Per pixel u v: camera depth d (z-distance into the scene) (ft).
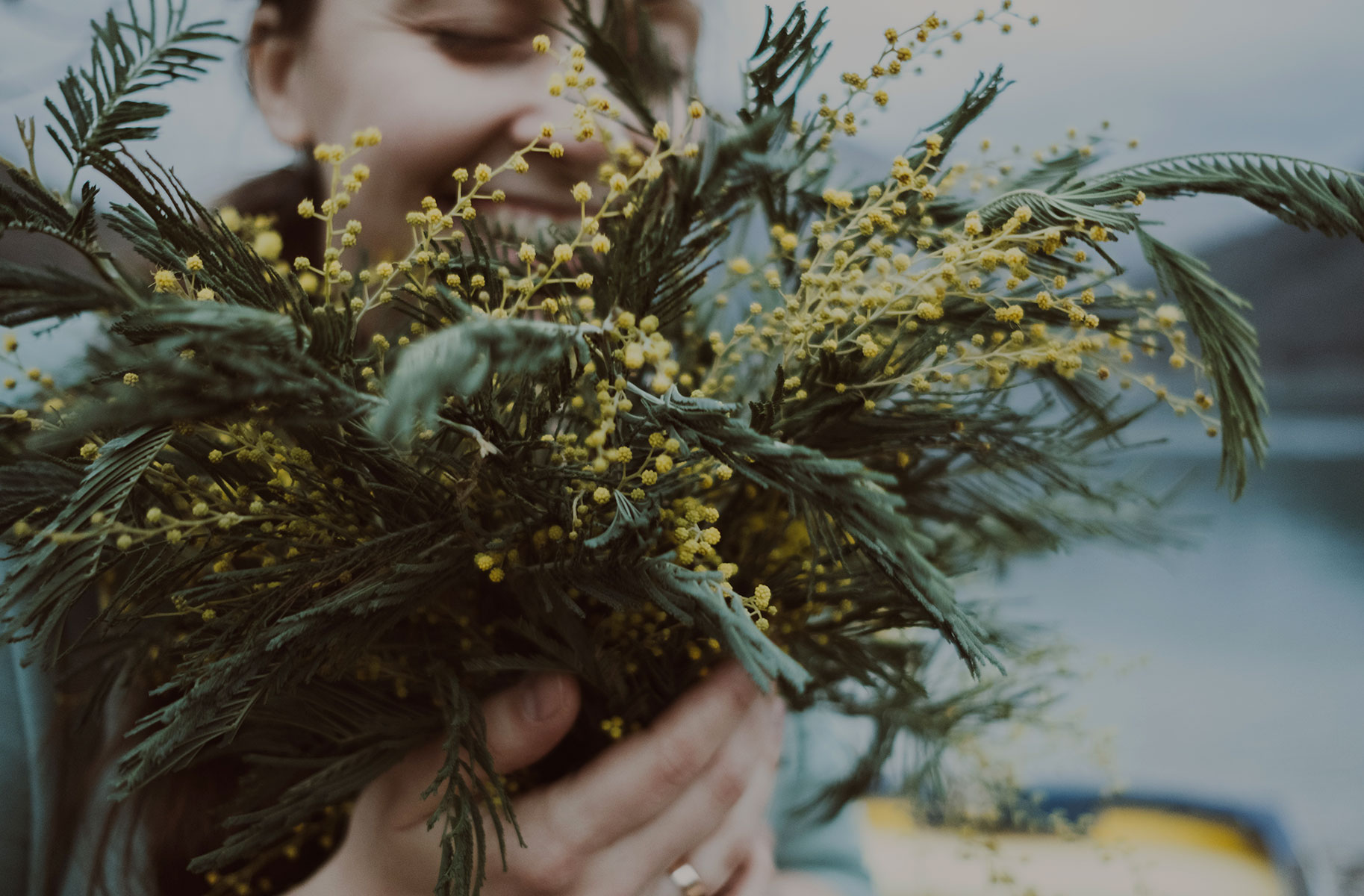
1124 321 1.51
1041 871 2.67
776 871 2.33
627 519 1.32
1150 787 3.20
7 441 1.37
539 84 1.69
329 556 1.37
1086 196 1.41
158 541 1.37
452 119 1.67
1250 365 1.44
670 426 1.30
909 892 2.56
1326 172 1.38
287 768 1.61
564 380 1.34
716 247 1.46
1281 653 4.53
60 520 1.24
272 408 1.22
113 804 1.77
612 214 1.38
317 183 2.02
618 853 1.58
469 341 1.15
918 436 1.52
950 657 1.89
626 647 1.56
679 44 1.77
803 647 1.66
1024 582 4.93
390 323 1.50
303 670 1.38
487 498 1.45
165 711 1.28
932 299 1.39
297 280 1.34
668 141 1.42
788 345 1.43
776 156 1.40
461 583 1.53
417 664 1.57
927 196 1.37
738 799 1.65
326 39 1.75
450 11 1.68
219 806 1.70
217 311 1.16
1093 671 2.02
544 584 1.45
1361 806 3.44
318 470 1.38
